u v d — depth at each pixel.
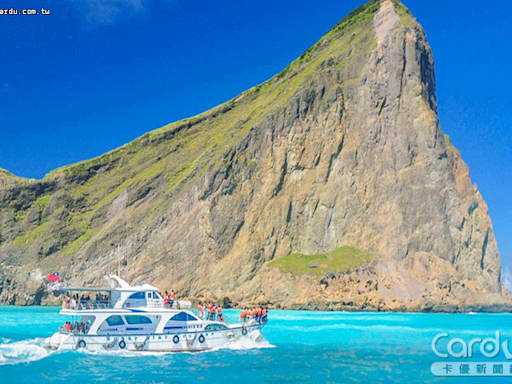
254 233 134.75
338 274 117.88
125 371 37.38
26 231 165.50
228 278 128.62
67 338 42.34
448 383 35.56
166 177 161.25
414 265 122.69
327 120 142.75
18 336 57.75
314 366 40.19
